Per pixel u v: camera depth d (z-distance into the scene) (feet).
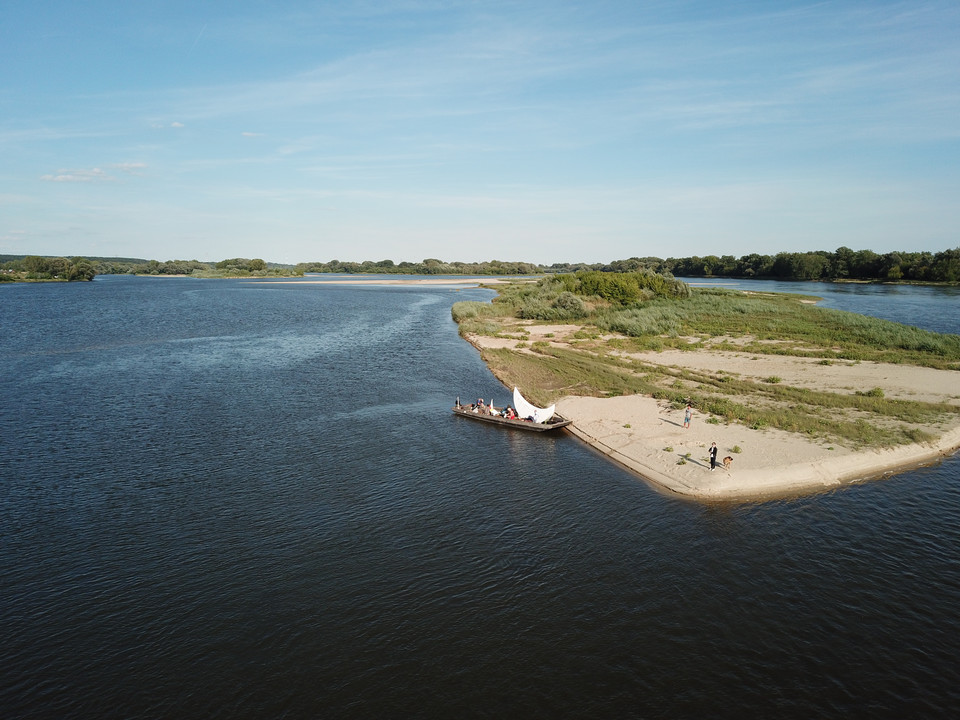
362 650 76.13
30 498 116.47
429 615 82.74
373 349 284.82
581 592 87.56
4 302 524.93
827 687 69.41
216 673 72.54
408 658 74.59
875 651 75.15
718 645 76.33
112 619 82.17
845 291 610.24
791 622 80.64
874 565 93.76
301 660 74.54
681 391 188.55
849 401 171.42
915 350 253.85
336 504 115.44
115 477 126.62
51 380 214.07
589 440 152.35
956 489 119.65
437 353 273.95
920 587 88.07
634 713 65.62
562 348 277.23
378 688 69.82
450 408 181.47
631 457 137.80
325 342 306.76
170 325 373.20
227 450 142.92
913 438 141.79
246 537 102.94
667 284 461.37
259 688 70.03
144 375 223.30
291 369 235.40
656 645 76.43
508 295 495.82
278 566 94.48
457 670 72.43
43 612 83.46
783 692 68.64
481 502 116.88
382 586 89.40
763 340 287.48
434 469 133.18
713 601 85.25
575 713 65.72
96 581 90.38
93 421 164.45
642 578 90.89
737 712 65.67
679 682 70.23
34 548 98.89
